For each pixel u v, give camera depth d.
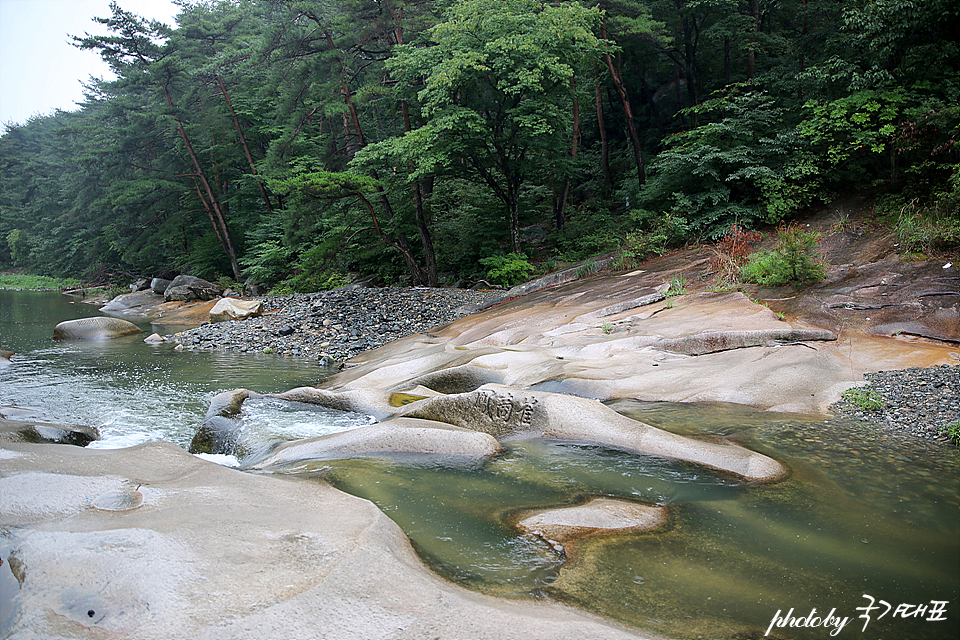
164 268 36.59
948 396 6.86
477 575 3.82
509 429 6.96
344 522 4.23
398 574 3.50
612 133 31.28
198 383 11.62
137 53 29.16
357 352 14.52
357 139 26.58
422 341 13.50
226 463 7.09
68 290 38.59
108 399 10.37
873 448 5.97
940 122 13.36
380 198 22.97
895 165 15.21
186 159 31.52
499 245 23.22
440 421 7.38
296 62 23.73
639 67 26.52
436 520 4.72
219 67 28.27
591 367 8.91
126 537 3.84
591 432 6.53
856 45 16.52
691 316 10.74
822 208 16.22
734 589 3.69
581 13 18.70
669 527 4.52
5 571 3.58
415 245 24.28
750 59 22.09
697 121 24.48
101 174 31.89
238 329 17.77
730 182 17.59
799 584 3.74
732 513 4.74
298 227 24.08
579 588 3.67
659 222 18.09
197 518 4.21
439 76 17.14
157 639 2.89
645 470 5.71
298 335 16.66
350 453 6.47
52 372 12.69
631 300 12.84
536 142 19.38
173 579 3.36
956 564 3.98
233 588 3.30
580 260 19.84
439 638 2.94
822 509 4.77
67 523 4.18
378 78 22.56
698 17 23.52
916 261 10.90
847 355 8.40
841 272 11.45
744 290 11.91
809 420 6.80
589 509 4.76
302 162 24.88
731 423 6.77
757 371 8.09
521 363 9.52
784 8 24.36
